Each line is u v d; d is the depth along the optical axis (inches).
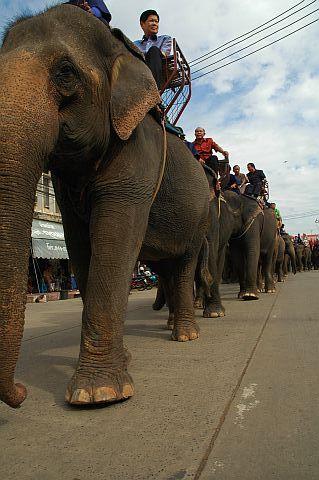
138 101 120.6
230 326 219.0
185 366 143.4
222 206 298.0
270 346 169.6
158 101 127.1
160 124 151.2
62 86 102.4
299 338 182.9
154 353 163.3
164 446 86.7
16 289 79.8
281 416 100.4
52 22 109.3
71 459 82.4
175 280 195.2
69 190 133.0
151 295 578.9
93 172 122.0
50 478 75.7
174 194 175.3
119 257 119.3
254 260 360.5
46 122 92.8
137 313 306.7
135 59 128.2
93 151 117.6
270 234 448.8
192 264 196.5
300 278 811.4
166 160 170.6
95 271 117.1
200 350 166.4
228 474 76.0
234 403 109.3
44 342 201.6
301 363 143.7
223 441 88.6
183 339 185.5
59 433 94.1
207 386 122.3
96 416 103.0
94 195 124.9
